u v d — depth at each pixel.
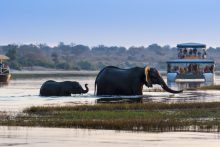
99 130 85.44
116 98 145.00
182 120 95.38
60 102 133.00
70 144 74.25
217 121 94.44
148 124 88.38
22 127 88.19
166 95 157.50
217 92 174.00
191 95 158.62
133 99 141.25
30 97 151.75
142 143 75.00
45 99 143.62
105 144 74.38
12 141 76.00
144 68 156.00
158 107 116.00
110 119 95.69
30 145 73.19
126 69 158.38
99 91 157.12
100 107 114.31
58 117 100.31
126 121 90.38
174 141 76.44
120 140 77.12
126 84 154.88
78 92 157.88
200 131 84.38
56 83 158.00
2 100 140.88
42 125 90.00
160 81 158.12
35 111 109.69
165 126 87.75
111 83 155.75
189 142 75.69
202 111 109.88
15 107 119.62
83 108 113.75
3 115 103.31
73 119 97.06
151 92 172.62
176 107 116.81
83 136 79.94
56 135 80.81
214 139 77.94
